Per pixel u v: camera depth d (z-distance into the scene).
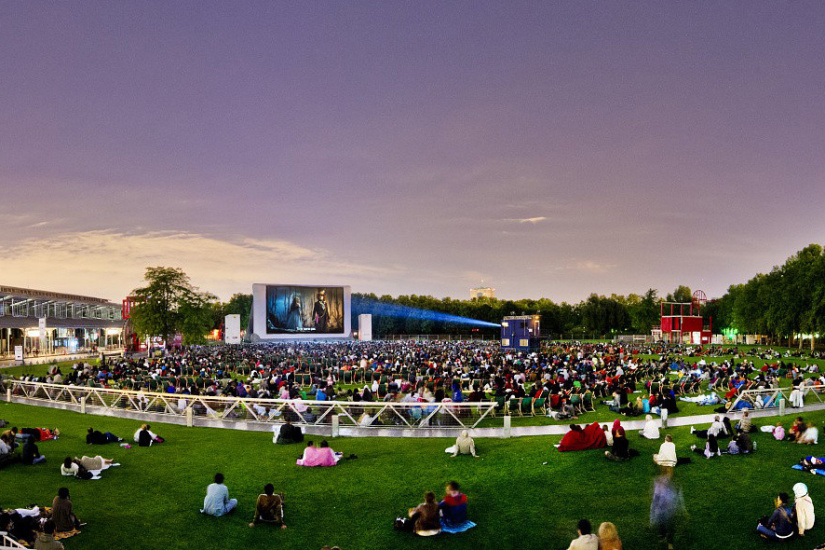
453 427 23.16
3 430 22.12
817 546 11.88
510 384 32.12
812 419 24.02
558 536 12.71
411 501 14.72
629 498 14.59
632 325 155.50
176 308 73.88
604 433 19.05
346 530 13.05
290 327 98.69
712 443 17.91
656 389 32.50
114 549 11.77
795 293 76.88
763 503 14.05
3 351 66.44
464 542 12.50
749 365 42.47
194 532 12.76
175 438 21.77
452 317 158.38
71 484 15.62
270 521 13.28
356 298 170.12
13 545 10.52
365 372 39.66
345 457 18.67
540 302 165.00
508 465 17.33
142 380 33.75
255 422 24.16
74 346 83.62
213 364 47.22
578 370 39.72
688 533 12.67
